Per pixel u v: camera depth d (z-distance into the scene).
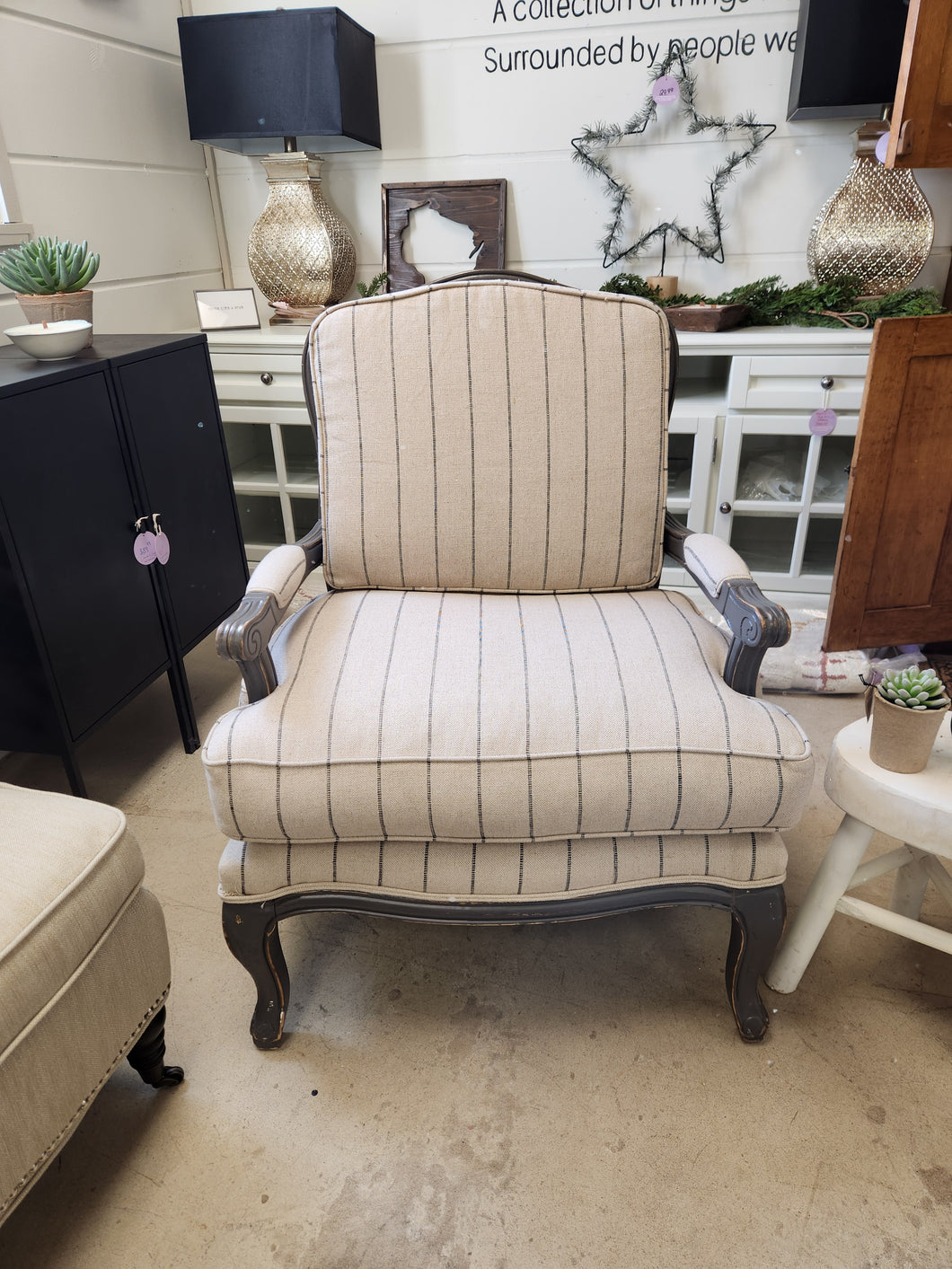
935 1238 0.90
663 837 1.01
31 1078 0.80
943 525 1.84
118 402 1.53
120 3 2.00
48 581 1.38
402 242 2.37
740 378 1.99
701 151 2.17
